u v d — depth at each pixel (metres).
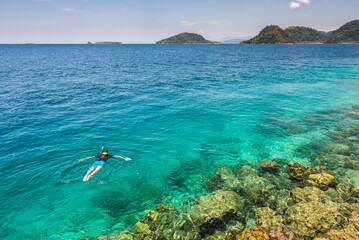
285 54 104.19
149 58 84.12
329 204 8.19
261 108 20.86
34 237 7.09
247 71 45.12
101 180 9.97
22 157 11.69
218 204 8.50
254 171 11.15
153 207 8.56
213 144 14.01
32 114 18.45
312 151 13.20
